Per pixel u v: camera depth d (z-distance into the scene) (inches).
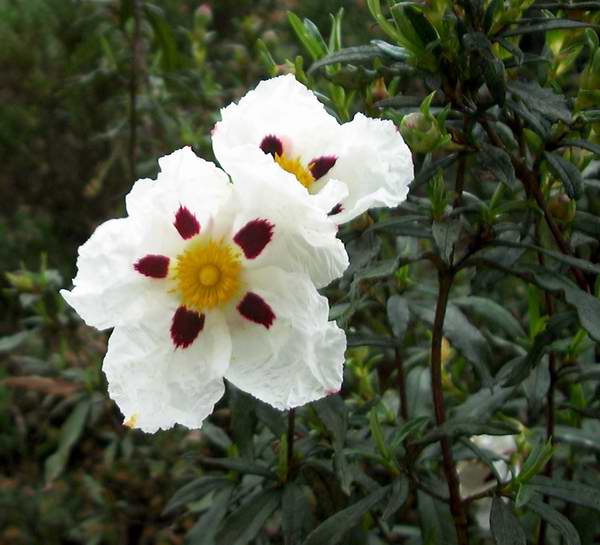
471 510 18.1
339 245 9.8
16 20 36.5
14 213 36.5
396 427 14.8
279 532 19.2
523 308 22.2
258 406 13.8
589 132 13.4
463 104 12.2
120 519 24.5
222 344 10.2
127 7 24.4
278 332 10.2
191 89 25.0
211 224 10.2
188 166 9.8
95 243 9.8
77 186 36.5
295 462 13.7
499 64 11.2
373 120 10.7
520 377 13.0
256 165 9.3
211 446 22.9
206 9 24.9
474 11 11.5
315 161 10.8
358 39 36.7
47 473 21.9
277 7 36.1
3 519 25.4
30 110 36.7
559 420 17.1
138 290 10.1
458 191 13.0
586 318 11.6
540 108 11.5
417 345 19.5
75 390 22.6
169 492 24.1
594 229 13.6
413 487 13.3
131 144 24.6
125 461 24.7
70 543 25.6
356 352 17.3
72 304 9.8
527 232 13.0
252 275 10.2
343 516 12.4
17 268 34.2
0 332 31.8
